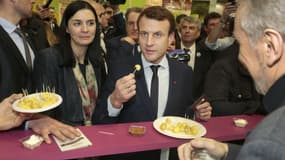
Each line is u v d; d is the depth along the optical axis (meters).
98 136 1.12
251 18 0.55
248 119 1.43
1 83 1.50
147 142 1.09
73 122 1.64
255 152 0.46
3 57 1.52
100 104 1.38
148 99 1.39
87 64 1.80
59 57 1.62
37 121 1.20
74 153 0.99
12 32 1.74
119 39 2.27
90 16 1.70
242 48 0.60
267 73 0.57
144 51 1.39
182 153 0.92
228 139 1.20
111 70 1.47
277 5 0.51
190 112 1.43
